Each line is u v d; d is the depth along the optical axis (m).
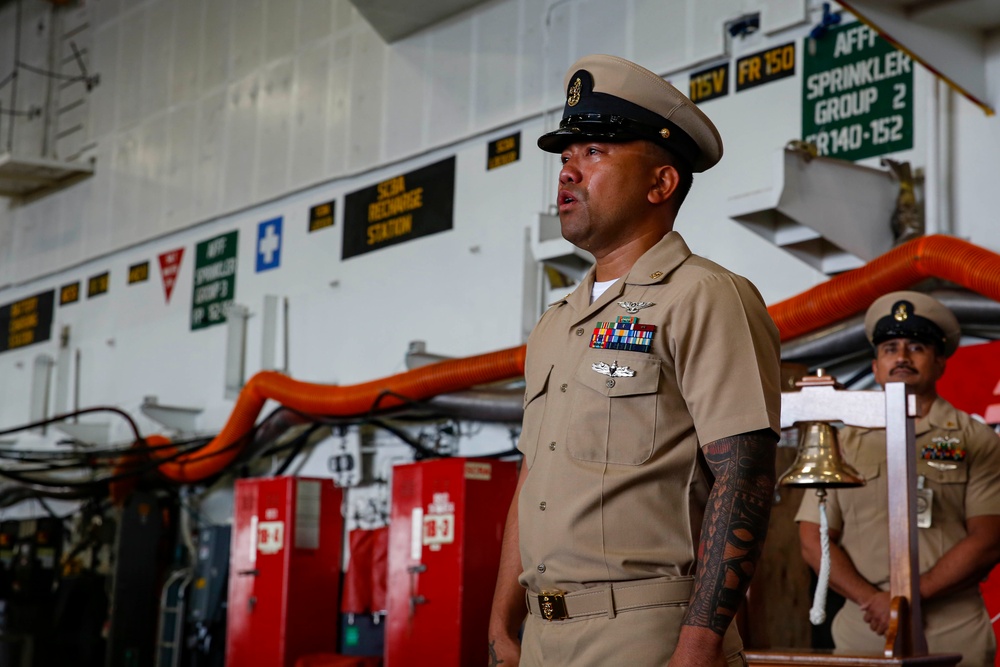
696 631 1.97
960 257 4.66
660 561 2.11
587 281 2.41
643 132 2.32
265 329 10.04
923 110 5.77
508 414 7.23
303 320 9.91
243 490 8.70
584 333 2.31
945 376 5.25
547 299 7.76
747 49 6.76
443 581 6.95
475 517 6.95
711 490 2.12
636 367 2.17
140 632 10.07
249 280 10.59
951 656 3.38
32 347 13.70
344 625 8.27
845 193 5.45
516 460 7.67
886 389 3.47
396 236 9.12
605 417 2.18
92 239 12.91
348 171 9.64
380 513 8.66
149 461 10.07
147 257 12.08
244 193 10.80
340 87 9.92
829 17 6.28
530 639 2.27
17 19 14.78
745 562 1.99
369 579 8.09
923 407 4.08
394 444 8.70
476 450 8.02
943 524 3.92
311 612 8.23
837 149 6.16
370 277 9.30
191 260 11.40
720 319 2.14
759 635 4.52
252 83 10.97
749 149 6.64
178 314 11.43
